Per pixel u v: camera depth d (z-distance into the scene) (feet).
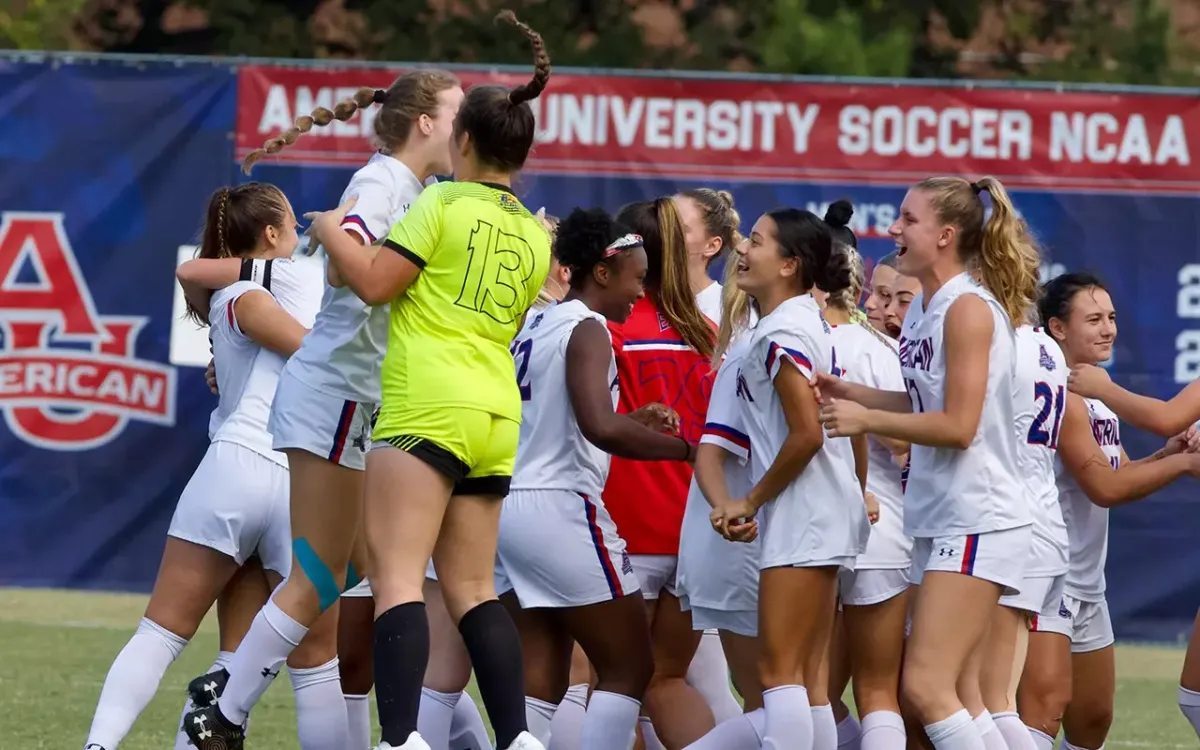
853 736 70.90
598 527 63.46
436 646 66.95
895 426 58.90
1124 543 131.54
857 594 66.33
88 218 135.33
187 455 135.23
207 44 231.50
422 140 60.75
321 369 60.75
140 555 135.23
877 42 225.15
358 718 71.61
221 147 135.54
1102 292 76.02
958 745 59.26
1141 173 133.39
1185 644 131.34
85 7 232.12
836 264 67.62
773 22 225.56
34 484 134.82
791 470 59.98
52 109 135.33
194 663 110.01
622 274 64.85
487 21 224.94
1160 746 90.74
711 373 69.31
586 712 64.23
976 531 60.18
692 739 66.69
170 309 135.33
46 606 128.47
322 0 229.66
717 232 77.41
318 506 60.70
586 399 61.36
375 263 54.90
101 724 62.44
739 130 134.31
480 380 55.77
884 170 134.21
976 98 133.80
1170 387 133.39
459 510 56.80
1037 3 235.20
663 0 227.81
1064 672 73.82
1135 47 235.61
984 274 62.44
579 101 134.10
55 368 135.13
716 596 63.26
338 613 67.67
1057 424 68.74
